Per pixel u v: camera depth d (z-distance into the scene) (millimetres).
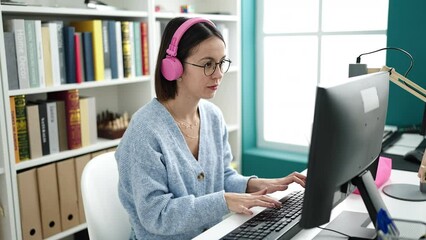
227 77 3014
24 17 2109
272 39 3020
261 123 3164
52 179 2033
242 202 1224
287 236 1099
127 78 2299
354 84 951
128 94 2559
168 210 1233
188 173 1367
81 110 2166
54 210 2055
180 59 1352
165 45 1382
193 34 1328
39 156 2004
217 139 1548
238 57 2939
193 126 1472
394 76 1479
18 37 1854
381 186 1478
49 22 2016
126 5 2432
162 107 1392
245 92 3059
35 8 1876
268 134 3156
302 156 2898
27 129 1953
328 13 2756
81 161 2143
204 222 1242
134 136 1316
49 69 1989
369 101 998
